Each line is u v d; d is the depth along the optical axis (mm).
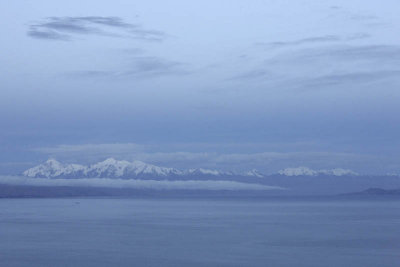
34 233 90562
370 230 93625
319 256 62062
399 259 60031
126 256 62656
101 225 109500
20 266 57219
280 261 58719
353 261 58750
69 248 69875
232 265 56750
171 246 71312
